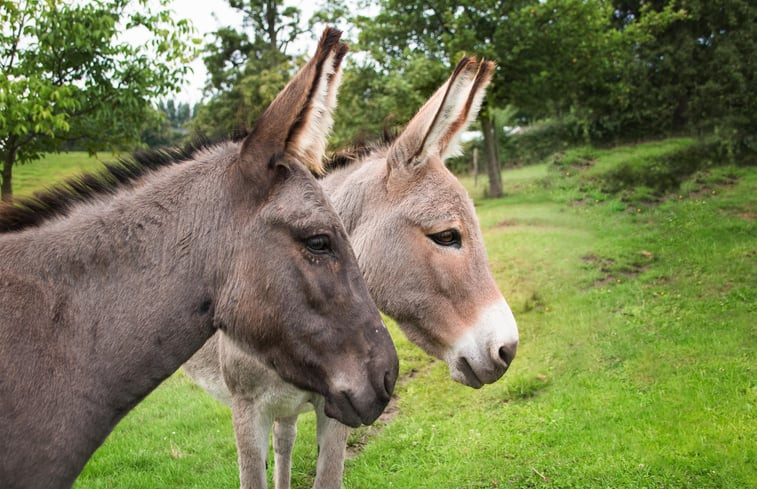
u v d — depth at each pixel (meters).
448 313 3.17
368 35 17.09
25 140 7.12
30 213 2.22
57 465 2.01
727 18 19.55
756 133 16.64
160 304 2.16
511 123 29.30
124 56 7.52
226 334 2.32
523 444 5.13
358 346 2.23
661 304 7.62
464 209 3.23
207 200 2.26
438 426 5.70
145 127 8.41
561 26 16.22
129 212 2.22
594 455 4.79
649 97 21.33
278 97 2.20
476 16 16.78
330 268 2.21
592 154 19.23
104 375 2.10
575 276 8.99
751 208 11.38
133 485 4.92
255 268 2.20
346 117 14.49
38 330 2.02
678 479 4.36
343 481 4.94
